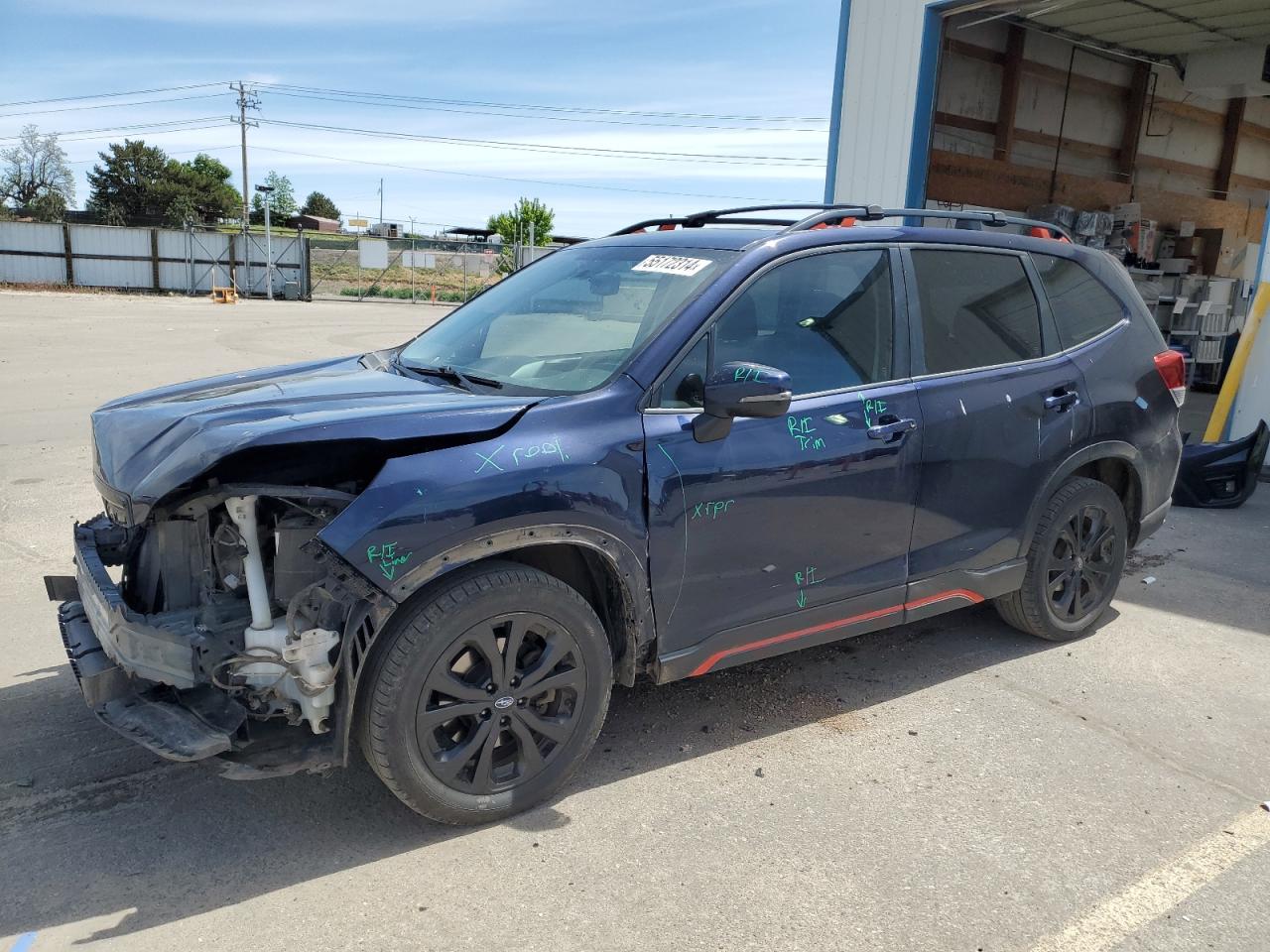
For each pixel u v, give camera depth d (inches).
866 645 179.0
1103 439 171.0
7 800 120.4
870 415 138.6
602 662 121.0
